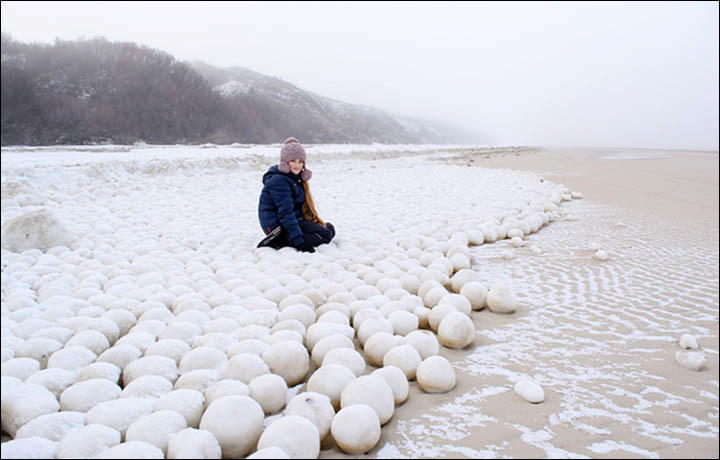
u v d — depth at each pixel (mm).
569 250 4805
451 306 2691
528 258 4473
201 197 8180
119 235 5035
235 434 1582
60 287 3348
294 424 1557
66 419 1682
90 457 1472
